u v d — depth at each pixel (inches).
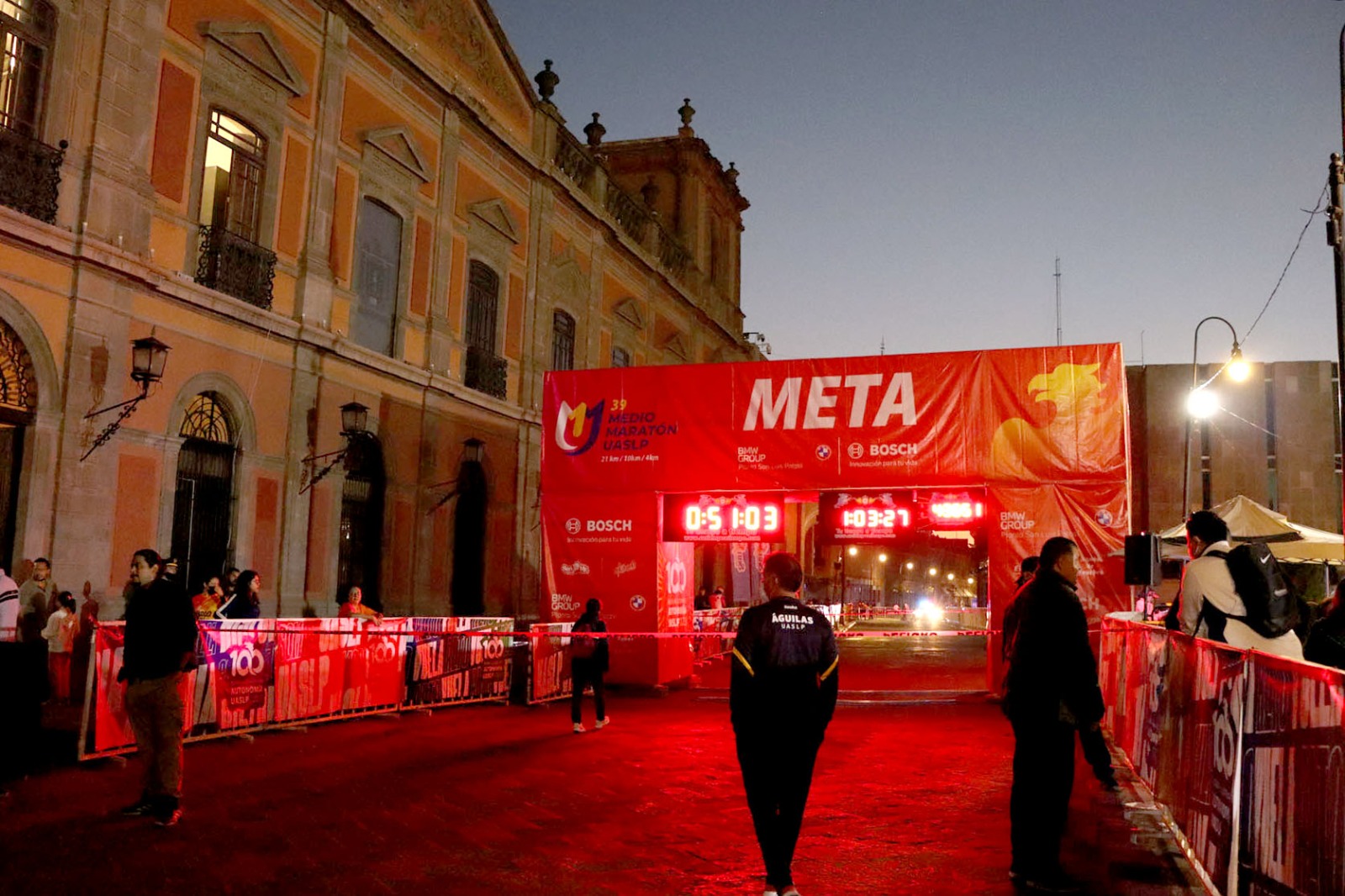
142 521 523.5
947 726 470.3
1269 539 550.9
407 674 501.0
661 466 635.5
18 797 290.5
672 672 651.5
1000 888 214.5
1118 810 284.8
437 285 783.7
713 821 273.7
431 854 237.1
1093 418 573.3
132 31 525.3
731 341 1502.2
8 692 312.8
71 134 492.4
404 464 738.2
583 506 647.8
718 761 369.4
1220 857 180.5
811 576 1836.9
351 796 299.7
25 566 459.5
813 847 248.7
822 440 607.5
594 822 271.4
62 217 483.8
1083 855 237.9
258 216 616.7
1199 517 244.5
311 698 442.9
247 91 604.7
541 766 355.6
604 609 636.1
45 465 472.1
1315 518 1483.8
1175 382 1545.3
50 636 462.0
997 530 573.9
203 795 298.7
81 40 499.5
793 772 203.3
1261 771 157.8
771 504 622.8
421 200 770.8
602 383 653.3
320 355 653.9
